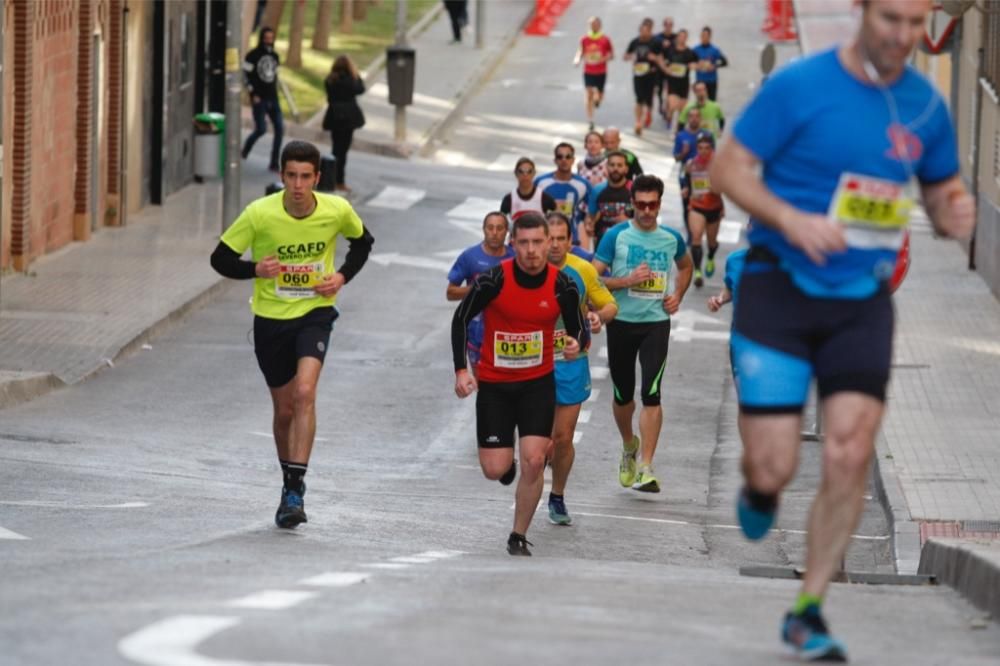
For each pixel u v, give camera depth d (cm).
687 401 4928
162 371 5031
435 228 8075
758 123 1414
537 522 3338
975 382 4900
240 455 3881
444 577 2002
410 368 5225
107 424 4203
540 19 15188
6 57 6216
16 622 1502
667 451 4275
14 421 4134
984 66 7175
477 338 3675
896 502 3484
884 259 1434
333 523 2938
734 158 1415
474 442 4266
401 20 10712
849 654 1486
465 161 10638
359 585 1859
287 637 1423
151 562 2105
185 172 8962
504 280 2698
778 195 1436
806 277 1427
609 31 15200
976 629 1806
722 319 6212
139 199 8156
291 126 10775
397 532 2939
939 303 6338
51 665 1300
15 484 3147
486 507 3453
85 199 7306
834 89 1409
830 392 1439
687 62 11638
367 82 12662
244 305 6234
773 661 1415
